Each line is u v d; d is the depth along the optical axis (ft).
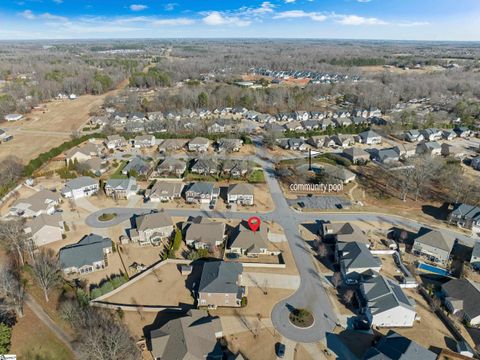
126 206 287.48
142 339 162.30
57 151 400.06
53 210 278.67
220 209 283.18
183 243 239.09
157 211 279.28
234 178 337.93
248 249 225.15
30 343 160.56
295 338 164.04
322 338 164.25
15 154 404.16
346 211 281.33
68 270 207.10
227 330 167.94
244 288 196.34
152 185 322.96
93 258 211.61
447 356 154.71
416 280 203.92
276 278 204.95
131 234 239.30
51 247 233.35
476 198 285.43
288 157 395.96
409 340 150.92
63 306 174.19
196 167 349.00
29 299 187.21
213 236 234.17
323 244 232.12
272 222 264.93
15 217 264.93
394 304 168.45
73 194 299.17
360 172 356.18
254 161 384.68
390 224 262.67
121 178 336.29
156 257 224.94
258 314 177.88
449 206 287.48
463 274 206.08
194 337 154.61
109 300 187.11
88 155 381.19
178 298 189.47
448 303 182.70
